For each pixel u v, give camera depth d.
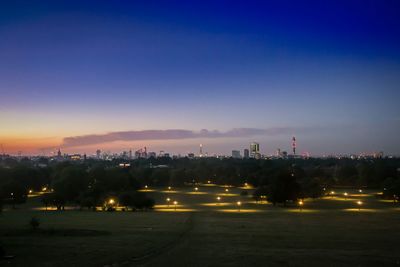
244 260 52.81
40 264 48.72
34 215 116.19
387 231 82.00
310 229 84.75
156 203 171.50
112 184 195.88
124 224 91.88
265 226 90.12
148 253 56.72
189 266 49.41
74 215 116.75
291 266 49.94
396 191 169.25
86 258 52.12
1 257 51.94
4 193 151.12
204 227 87.75
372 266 50.31
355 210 135.75
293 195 153.62
